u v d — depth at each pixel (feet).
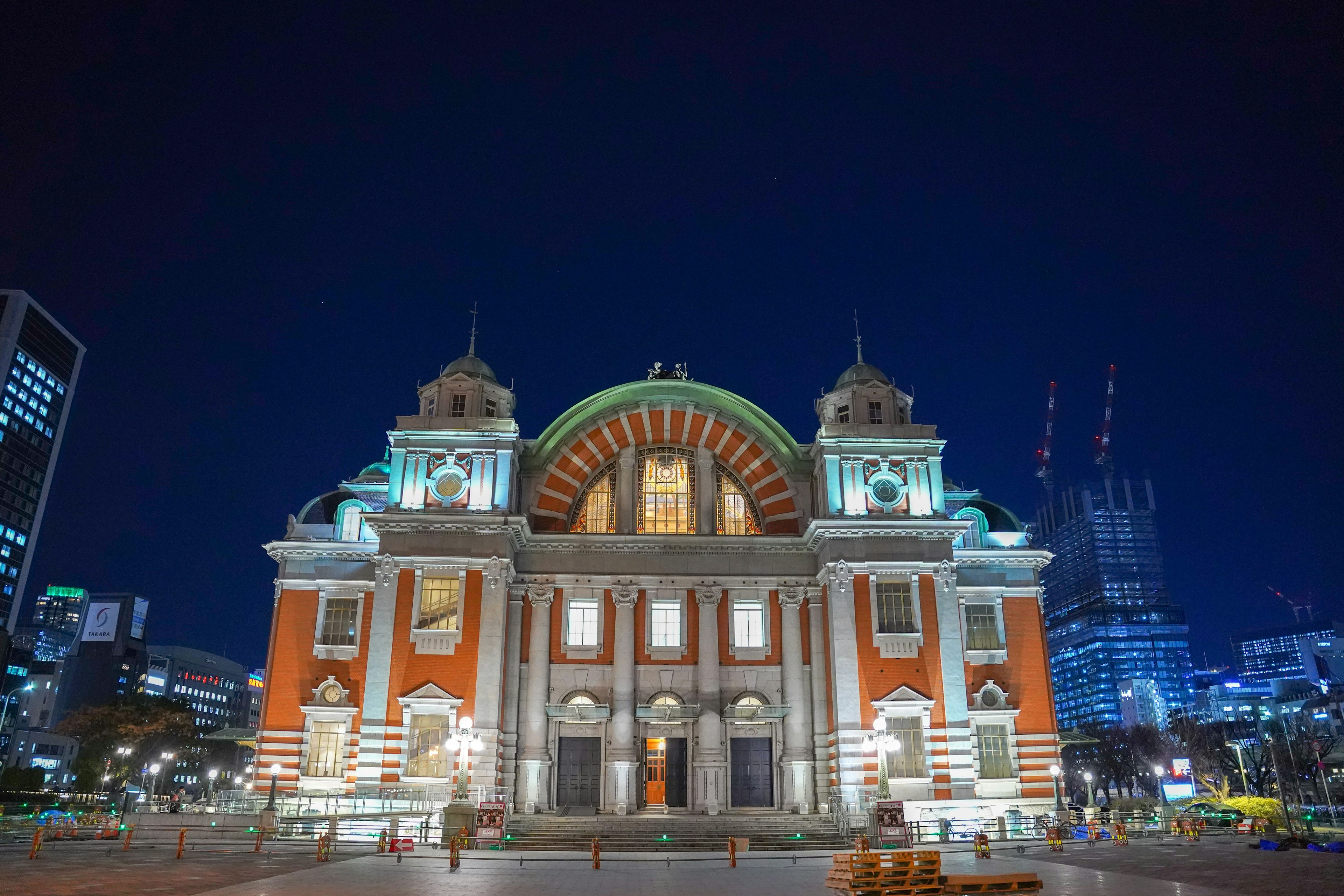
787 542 187.32
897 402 198.70
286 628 180.24
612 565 186.70
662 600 187.01
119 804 244.63
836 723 172.24
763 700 181.37
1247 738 399.03
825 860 126.11
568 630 184.44
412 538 176.76
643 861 122.93
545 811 169.89
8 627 537.65
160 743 331.36
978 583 190.80
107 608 563.07
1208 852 118.32
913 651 176.14
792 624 185.06
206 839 139.13
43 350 585.22
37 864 100.73
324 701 174.70
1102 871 100.07
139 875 91.71
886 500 185.26
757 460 196.75
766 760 180.24
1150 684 637.71
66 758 508.53
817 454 193.06
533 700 177.88
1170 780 251.39
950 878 73.15
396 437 183.73
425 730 168.35
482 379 194.18
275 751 172.65
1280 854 111.45
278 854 120.78
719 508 196.03
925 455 187.52
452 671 170.19
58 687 542.57
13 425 554.87
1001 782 176.76
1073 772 416.26
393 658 170.30
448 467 182.70
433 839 145.59
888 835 139.95
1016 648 187.11
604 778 175.11
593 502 195.93
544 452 193.26
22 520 557.33
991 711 181.27
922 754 171.12
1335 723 451.12
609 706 179.32
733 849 115.14
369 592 182.70
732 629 185.78
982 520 200.44
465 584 174.40
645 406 195.93
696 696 181.16
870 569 179.32
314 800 166.30
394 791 162.30
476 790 161.99
